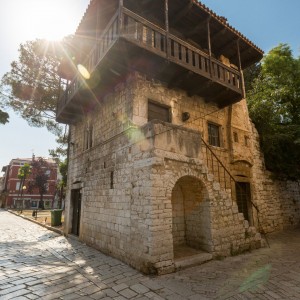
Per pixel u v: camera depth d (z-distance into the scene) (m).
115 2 7.81
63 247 8.30
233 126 10.41
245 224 7.68
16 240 9.80
